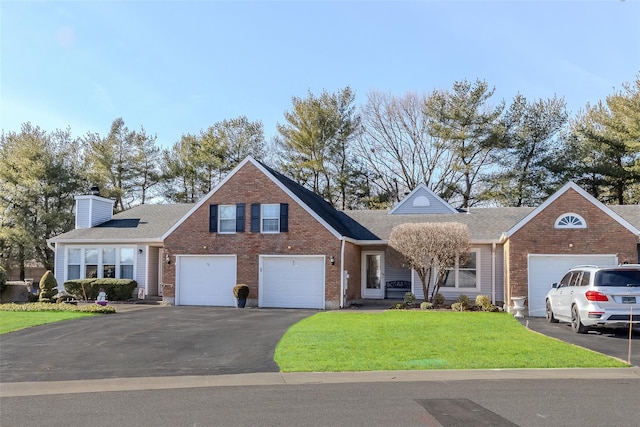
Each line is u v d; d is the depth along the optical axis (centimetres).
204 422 751
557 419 745
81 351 1340
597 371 1077
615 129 3831
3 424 763
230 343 1421
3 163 4216
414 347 1312
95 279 2777
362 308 2458
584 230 2100
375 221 2936
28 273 4528
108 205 3184
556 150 4075
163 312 2170
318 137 4409
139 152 4850
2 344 1436
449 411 789
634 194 3872
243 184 2595
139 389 989
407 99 4475
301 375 1065
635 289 1484
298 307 2481
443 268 2333
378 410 798
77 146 4697
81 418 787
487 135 4116
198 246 2608
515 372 1073
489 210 2928
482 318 1886
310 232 2495
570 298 1639
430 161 4466
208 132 4784
